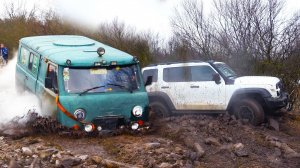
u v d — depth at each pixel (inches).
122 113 395.5
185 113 487.8
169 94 492.1
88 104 383.2
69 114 379.6
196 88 481.1
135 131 398.6
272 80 462.0
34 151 346.9
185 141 375.2
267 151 366.3
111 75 399.2
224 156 348.5
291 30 636.7
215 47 676.1
